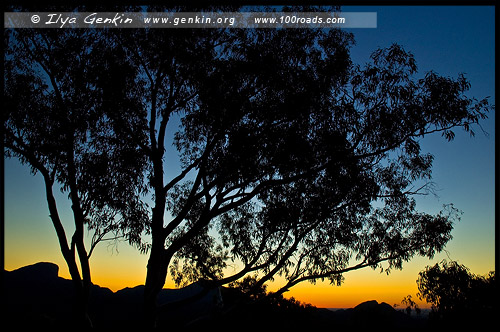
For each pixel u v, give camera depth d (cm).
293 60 1324
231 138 1266
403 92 1230
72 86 1301
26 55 1325
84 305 1227
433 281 1694
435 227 1504
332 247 1538
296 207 1385
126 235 1284
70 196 1255
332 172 1324
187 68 1380
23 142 1283
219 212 1295
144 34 1390
